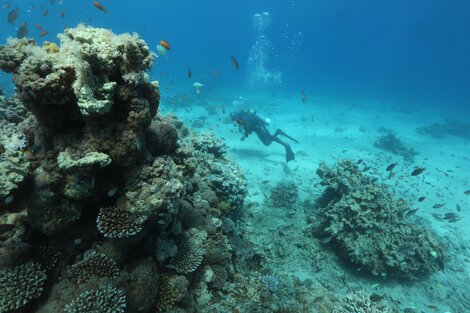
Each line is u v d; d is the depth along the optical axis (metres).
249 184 10.72
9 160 3.12
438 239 7.73
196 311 4.43
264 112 24.22
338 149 16.03
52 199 3.15
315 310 5.52
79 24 3.20
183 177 4.55
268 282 5.80
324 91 41.78
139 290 3.57
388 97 41.34
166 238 4.23
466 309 6.32
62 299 3.22
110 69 2.88
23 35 6.55
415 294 6.61
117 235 3.33
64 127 3.26
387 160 14.89
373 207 7.59
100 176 3.44
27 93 2.85
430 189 12.04
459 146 19.34
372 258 6.73
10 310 2.99
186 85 35.84
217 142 9.78
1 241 3.26
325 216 7.98
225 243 5.71
